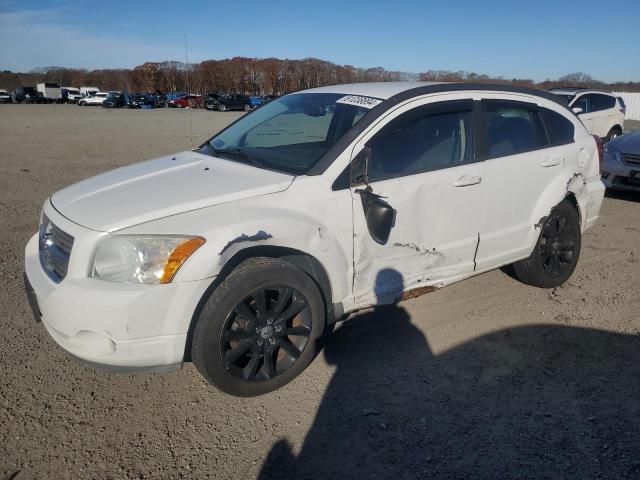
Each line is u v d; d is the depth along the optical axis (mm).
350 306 3305
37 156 12500
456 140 3689
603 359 3436
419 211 3430
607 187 8000
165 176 3314
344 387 3123
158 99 53750
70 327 2598
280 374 3045
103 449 2594
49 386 3078
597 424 2793
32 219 6492
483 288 4574
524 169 3980
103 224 2684
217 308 2709
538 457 2559
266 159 3482
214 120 29578
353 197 3160
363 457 2562
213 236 2695
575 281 4750
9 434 2668
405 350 3543
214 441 2666
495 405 2955
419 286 3604
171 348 2670
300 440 2676
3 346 3477
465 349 3559
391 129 3379
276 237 2865
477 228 3791
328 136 3531
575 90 14383
